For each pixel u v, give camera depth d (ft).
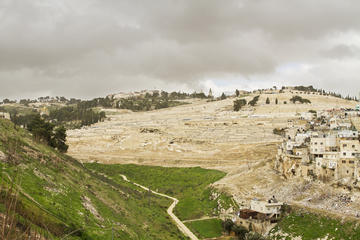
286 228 369.30
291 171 483.92
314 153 474.49
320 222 351.46
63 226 232.53
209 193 538.47
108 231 281.13
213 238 388.98
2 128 402.52
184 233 396.78
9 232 143.13
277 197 447.42
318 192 413.18
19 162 310.45
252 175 561.84
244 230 386.93
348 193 384.68
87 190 363.76
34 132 501.15
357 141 417.90
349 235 316.81
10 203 178.29
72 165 444.96
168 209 489.67
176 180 645.51
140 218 382.63
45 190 287.07
